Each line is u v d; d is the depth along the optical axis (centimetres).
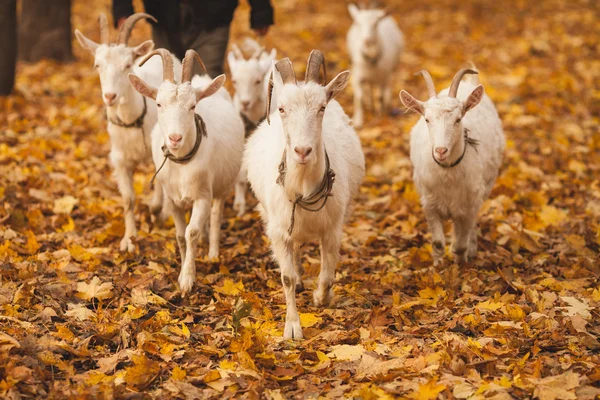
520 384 586
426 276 816
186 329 689
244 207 1064
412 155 897
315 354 648
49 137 1313
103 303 766
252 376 609
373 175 1233
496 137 925
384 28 1542
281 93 639
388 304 763
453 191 839
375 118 1544
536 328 696
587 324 695
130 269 865
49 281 784
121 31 938
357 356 641
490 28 2238
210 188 838
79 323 702
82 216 1027
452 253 884
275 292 805
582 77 1725
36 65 1756
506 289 800
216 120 870
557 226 990
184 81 795
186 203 836
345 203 720
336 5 2548
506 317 718
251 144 805
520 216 1033
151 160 967
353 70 1620
